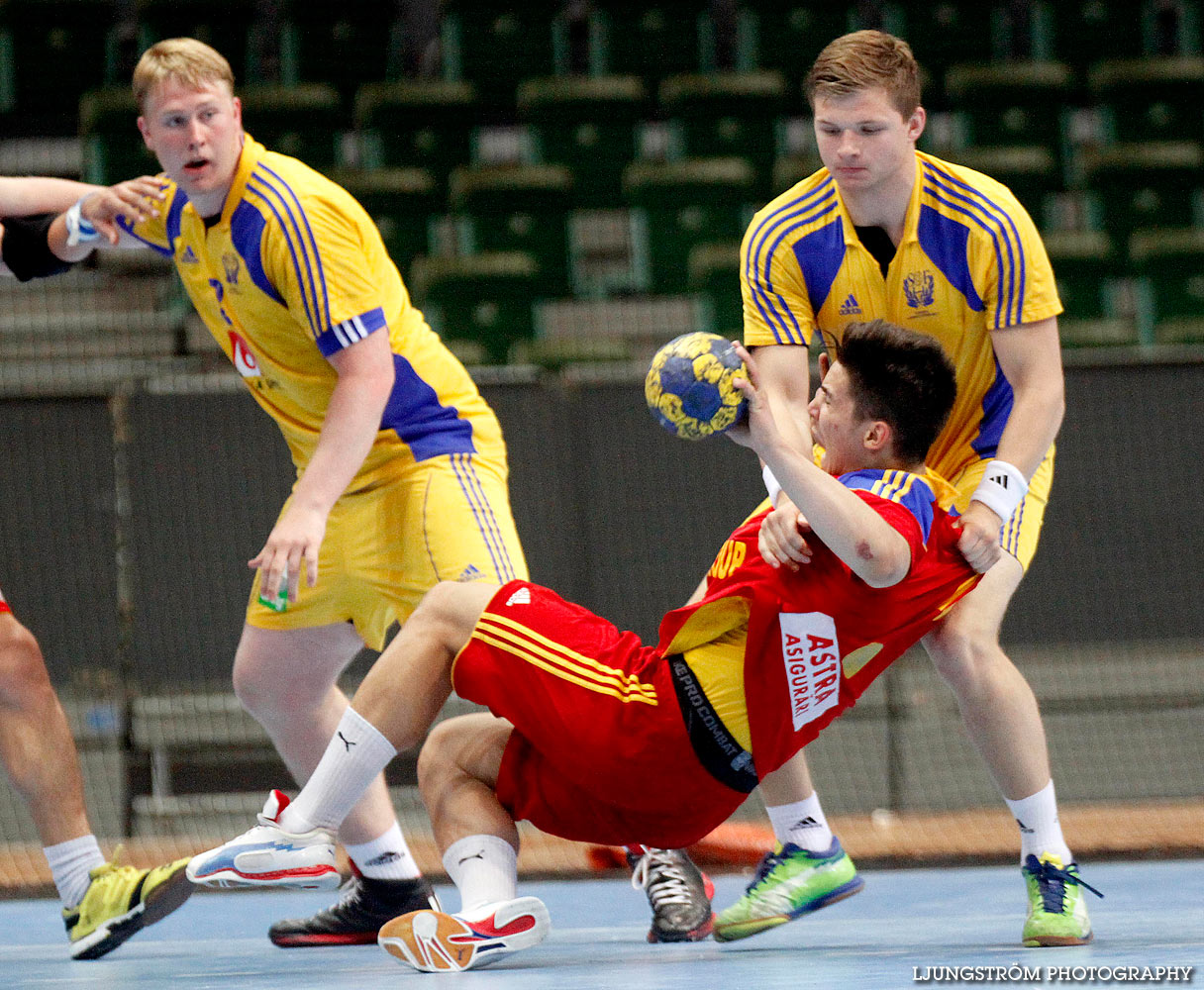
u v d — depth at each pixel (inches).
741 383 355.9
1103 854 748.6
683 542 927.0
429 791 415.5
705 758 384.2
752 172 1497.3
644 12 1668.3
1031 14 1758.1
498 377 922.7
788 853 472.7
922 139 1658.5
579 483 923.4
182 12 1604.3
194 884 510.0
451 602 405.7
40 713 513.0
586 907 649.0
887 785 1003.9
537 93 1569.9
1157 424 952.3
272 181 485.1
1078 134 1667.1
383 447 512.4
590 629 397.4
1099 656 983.6
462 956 397.7
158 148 481.1
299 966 462.9
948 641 452.8
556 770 398.3
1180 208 1486.2
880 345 388.2
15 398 898.7
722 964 421.1
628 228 1560.0
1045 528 949.8
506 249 1469.0
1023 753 457.4
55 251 542.0
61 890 511.5
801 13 1678.2
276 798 402.3
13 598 897.5
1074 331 1291.8
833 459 397.7
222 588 909.8
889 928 537.0
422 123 1578.5
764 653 379.2
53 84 1605.6
